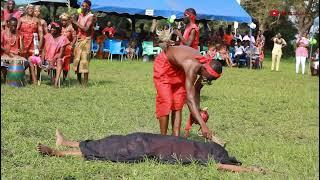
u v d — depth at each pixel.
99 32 23.53
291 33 37.56
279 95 13.28
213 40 24.12
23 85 11.61
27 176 5.02
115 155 5.59
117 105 9.76
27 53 12.13
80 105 9.51
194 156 5.55
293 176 5.48
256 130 8.34
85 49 12.12
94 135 7.13
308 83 17.56
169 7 22.47
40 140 6.59
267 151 6.55
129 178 5.07
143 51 23.50
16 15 12.84
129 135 5.74
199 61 5.77
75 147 6.21
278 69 23.92
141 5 22.25
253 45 24.45
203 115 6.39
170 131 7.60
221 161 5.57
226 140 7.21
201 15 23.03
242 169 5.47
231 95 12.59
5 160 5.56
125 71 17.61
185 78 5.99
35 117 8.07
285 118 9.66
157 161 5.57
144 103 10.18
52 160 5.60
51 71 12.30
